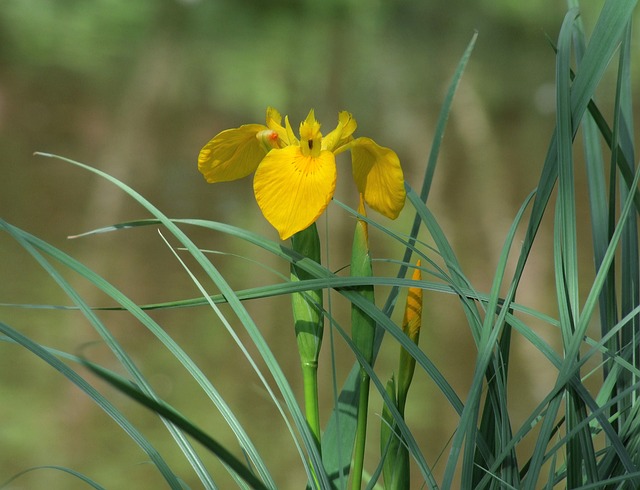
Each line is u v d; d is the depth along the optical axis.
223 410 1.16
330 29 7.20
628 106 1.23
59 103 5.68
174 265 3.69
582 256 3.82
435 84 6.52
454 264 1.21
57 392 2.71
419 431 2.57
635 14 6.18
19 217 4.12
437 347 3.10
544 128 5.89
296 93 6.23
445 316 3.30
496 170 5.16
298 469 2.38
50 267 1.14
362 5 7.35
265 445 2.50
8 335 1.12
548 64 6.89
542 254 4.04
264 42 6.86
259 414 2.67
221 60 6.52
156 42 6.73
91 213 4.25
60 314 3.19
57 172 4.68
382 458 1.21
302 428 1.15
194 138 5.39
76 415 2.61
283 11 7.14
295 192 1.20
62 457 2.42
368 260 1.20
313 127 1.21
